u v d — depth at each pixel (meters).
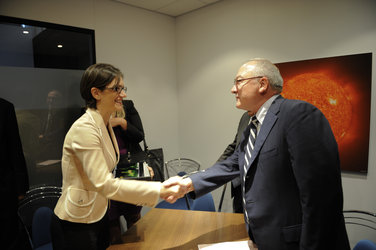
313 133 0.85
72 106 2.44
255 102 1.05
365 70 2.03
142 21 3.06
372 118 2.04
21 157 1.74
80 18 2.49
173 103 3.48
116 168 1.56
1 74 2.03
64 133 2.38
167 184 1.11
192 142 3.44
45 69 2.26
